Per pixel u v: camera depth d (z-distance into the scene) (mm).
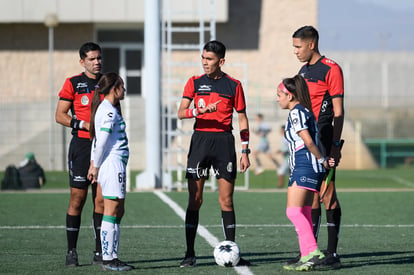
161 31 41094
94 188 19250
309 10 63625
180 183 39625
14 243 22547
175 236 23953
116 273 17531
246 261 18734
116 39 64250
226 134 18797
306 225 17766
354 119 82500
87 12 59938
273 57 63594
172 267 18406
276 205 32625
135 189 39531
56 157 52688
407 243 22656
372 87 103625
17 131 53125
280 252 21016
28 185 39844
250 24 63500
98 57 19172
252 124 57938
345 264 18891
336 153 18453
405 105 94438
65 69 62312
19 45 62094
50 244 22375
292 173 17797
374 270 17969
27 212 30094
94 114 17750
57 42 62219
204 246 21953
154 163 39688
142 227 26000
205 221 27453
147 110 39531
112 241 17812
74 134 19031
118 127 17719
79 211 18953
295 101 17812
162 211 30266
